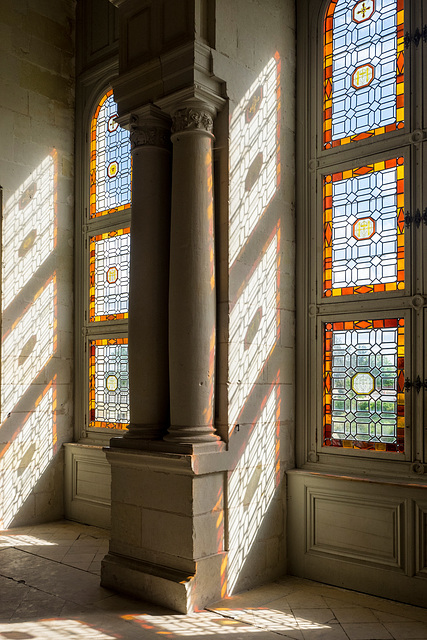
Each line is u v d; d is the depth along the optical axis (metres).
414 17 4.45
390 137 4.53
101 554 5.36
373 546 4.34
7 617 3.86
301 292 5.05
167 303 4.58
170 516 4.16
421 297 4.27
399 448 4.37
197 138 4.36
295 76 5.24
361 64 4.81
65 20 7.24
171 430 4.25
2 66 6.55
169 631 3.63
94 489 6.55
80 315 7.02
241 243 4.55
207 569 4.09
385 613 3.95
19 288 6.57
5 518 6.31
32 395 6.63
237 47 4.60
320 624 3.75
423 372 4.25
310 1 5.18
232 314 4.41
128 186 6.56
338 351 4.79
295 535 4.83
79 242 7.10
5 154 6.52
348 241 4.79
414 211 4.36
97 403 6.78
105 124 6.93
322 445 4.83
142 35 4.67
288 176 5.10
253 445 4.56
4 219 6.46
